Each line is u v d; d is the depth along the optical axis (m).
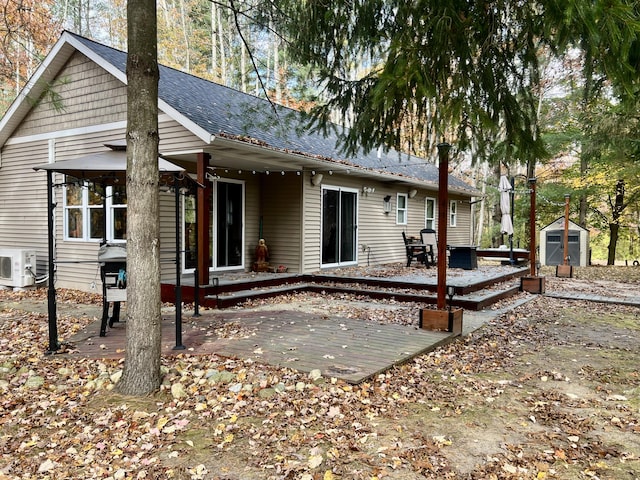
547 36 3.82
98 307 7.74
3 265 9.98
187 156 8.27
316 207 10.80
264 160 8.84
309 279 10.03
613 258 17.62
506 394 3.97
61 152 9.85
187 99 8.68
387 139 5.86
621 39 3.18
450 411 3.57
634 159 12.67
